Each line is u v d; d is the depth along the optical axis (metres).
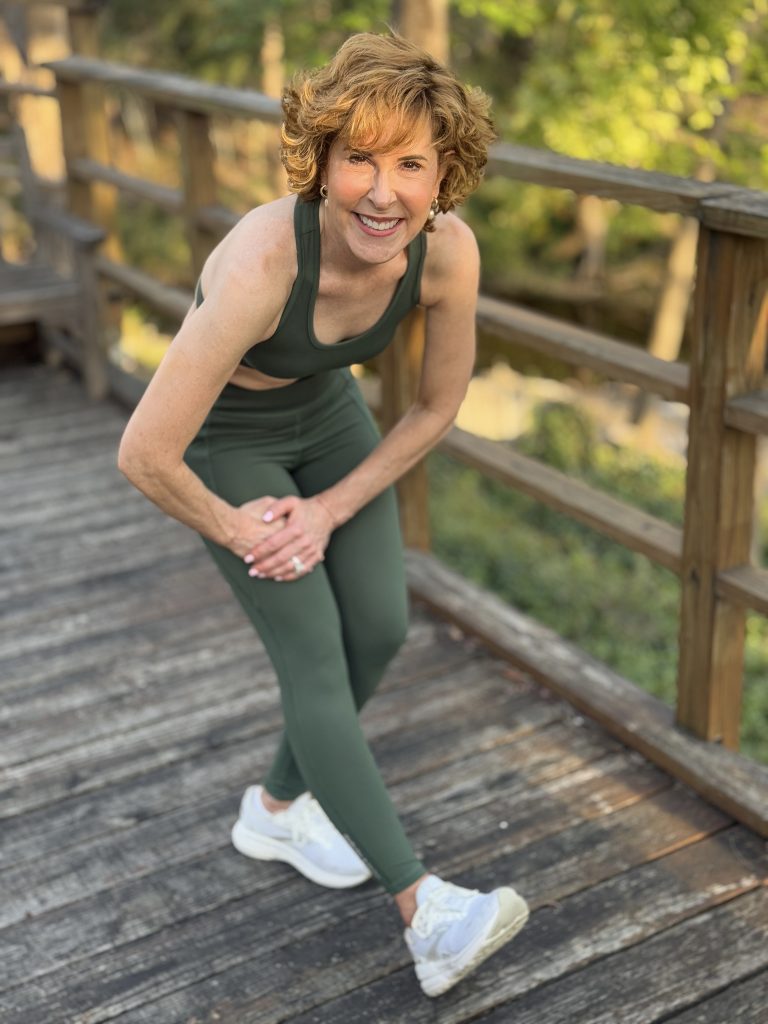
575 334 2.63
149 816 2.41
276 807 2.22
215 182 3.98
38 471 4.20
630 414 12.52
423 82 1.39
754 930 2.06
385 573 1.93
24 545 3.66
